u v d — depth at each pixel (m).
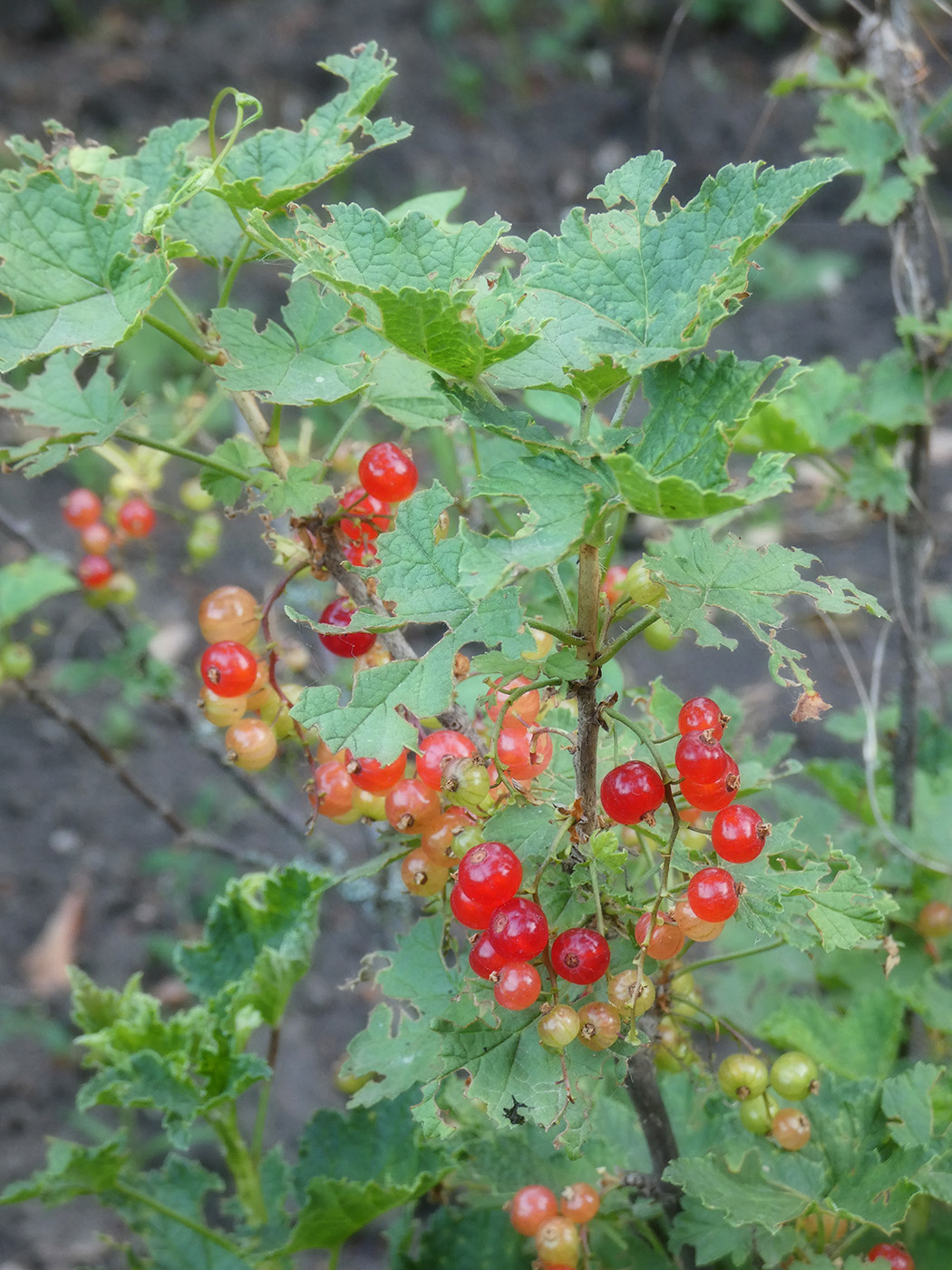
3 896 0.87
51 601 1.04
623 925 0.35
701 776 0.33
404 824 0.35
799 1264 0.39
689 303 0.33
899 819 0.54
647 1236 0.44
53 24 1.58
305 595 0.56
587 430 0.33
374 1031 0.38
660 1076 0.46
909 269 0.51
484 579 0.30
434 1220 0.46
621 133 1.56
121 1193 0.47
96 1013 0.46
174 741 0.99
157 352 1.07
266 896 0.46
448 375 0.33
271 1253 0.44
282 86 1.53
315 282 0.37
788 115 1.54
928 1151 0.39
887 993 0.47
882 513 0.52
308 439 0.42
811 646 0.99
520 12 1.70
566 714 0.39
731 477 0.31
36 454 0.36
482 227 0.33
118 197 0.36
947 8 0.51
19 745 0.97
